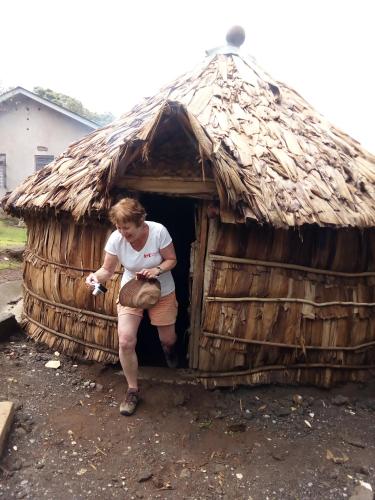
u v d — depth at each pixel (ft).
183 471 8.70
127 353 10.06
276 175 11.44
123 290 9.78
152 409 10.65
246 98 14.26
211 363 11.60
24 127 49.49
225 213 10.28
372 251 12.46
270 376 12.10
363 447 9.80
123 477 8.46
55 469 8.54
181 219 19.44
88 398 11.10
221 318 11.34
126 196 11.16
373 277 12.61
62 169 13.99
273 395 11.74
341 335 12.23
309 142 13.35
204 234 11.26
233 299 11.28
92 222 12.06
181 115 9.53
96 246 12.34
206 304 11.26
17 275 25.05
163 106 9.45
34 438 9.38
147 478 8.44
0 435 8.75
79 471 8.55
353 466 9.12
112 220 9.00
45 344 13.88
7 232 42.88
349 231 11.91
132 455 9.07
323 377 12.32
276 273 11.49
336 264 12.01
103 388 11.56
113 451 9.16
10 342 14.14
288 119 14.14
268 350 11.85
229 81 14.84
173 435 9.78
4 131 49.21
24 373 12.09
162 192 10.97
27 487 8.02
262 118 13.62
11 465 8.50
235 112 13.46
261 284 11.41
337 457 9.34
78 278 12.74
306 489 8.38
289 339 11.82
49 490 8.00
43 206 12.23
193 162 10.78
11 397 10.79
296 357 12.07
